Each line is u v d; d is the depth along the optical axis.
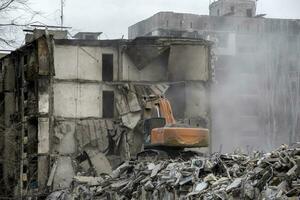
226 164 22.44
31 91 41.66
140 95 41.38
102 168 39.09
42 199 36.38
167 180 23.64
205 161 23.09
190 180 22.39
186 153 29.80
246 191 17.44
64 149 40.00
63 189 34.91
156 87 41.97
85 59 41.81
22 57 43.47
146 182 25.48
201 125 42.41
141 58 42.12
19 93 43.81
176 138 28.61
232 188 18.69
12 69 45.38
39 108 39.53
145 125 31.17
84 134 40.34
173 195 22.81
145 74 42.75
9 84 45.34
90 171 38.91
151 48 41.97
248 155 23.33
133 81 42.41
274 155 18.56
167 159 28.30
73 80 41.28
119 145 40.59
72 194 31.62
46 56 39.97
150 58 42.09
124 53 42.47
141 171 27.09
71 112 40.94
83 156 39.88
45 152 39.12
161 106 31.31
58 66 41.16
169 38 42.03
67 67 41.41
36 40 40.06
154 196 24.11
